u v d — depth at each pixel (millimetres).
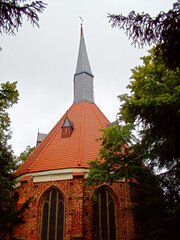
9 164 17594
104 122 29172
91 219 19344
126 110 11094
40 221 19844
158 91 14383
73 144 23984
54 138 25922
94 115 29453
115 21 7391
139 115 10461
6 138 19125
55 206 20203
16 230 19516
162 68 16922
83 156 22297
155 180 11945
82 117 28250
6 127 19844
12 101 20250
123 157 16453
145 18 7270
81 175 20156
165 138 10438
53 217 19781
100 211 19625
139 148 14711
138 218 9195
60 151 23594
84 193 20000
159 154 11320
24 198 20500
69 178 20625
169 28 7199
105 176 15922
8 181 16359
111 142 16422
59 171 21172
